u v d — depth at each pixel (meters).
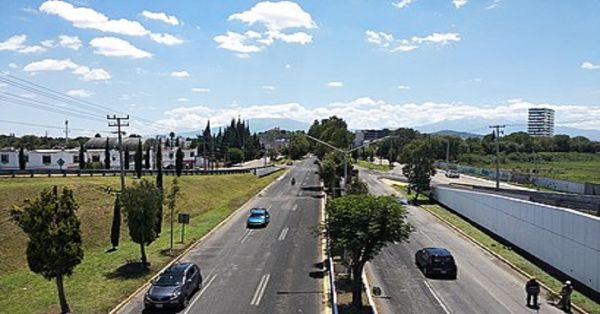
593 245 26.34
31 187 44.94
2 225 35.91
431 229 46.56
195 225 46.19
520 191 63.53
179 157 75.06
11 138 142.12
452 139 154.00
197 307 23.80
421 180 66.88
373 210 23.45
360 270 23.67
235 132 173.25
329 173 64.81
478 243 39.78
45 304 23.75
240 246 37.97
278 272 30.25
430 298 25.72
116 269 30.17
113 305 23.81
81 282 27.45
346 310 23.03
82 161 83.06
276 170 120.19
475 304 24.83
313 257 34.25
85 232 38.91
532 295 24.64
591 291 26.44
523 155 143.88
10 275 29.88
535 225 33.81
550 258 31.50
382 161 171.50
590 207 42.06
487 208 44.16
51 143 144.88
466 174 116.50
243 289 26.67
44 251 21.73
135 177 65.06
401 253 36.38
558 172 99.25
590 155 144.75
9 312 22.89
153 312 23.09
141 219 30.72
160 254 34.12
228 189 73.69
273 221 49.41
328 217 24.27
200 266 31.80
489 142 157.75
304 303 24.25
